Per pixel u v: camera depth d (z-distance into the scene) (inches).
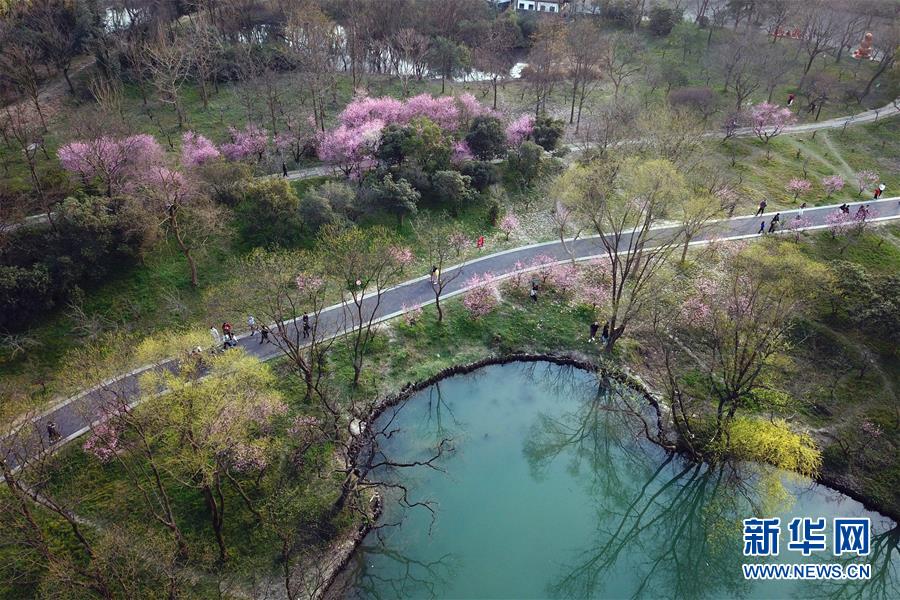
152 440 1566.2
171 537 1553.9
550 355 2267.5
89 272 2160.4
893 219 2800.2
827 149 3373.5
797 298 2000.5
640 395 2133.4
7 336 1962.4
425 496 1846.7
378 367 2128.4
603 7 4778.5
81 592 1416.1
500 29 4106.8
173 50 3063.5
